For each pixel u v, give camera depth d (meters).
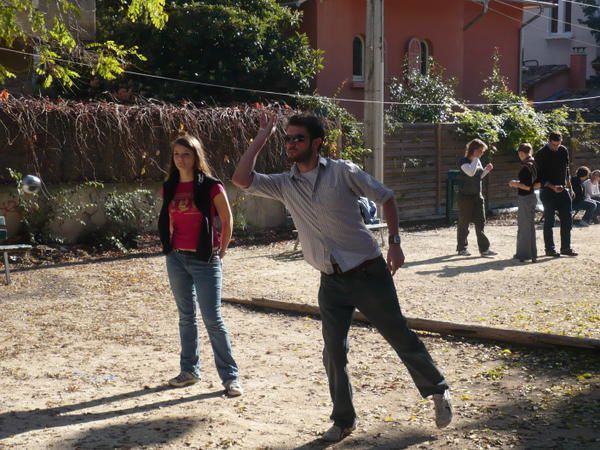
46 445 5.02
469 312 8.77
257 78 17.73
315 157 4.87
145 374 6.63
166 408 5.74
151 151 14.48
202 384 6.32
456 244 14.52
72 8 11.98
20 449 4.95
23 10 11.41
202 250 6.00
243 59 17.59
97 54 12.66
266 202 16.06
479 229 13.04
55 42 12.16
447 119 20.59
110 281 10.95
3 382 6.44
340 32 21.25
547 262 12.41
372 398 5.86
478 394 5.87
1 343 7.70
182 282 6.20
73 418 5.54
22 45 14.41
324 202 4.77
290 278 11.19
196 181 6.04
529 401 5.66
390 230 4.85
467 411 5.49
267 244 14.73
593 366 6.45
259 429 5.27
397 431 5.15
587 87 33.03
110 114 13.90
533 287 10.27
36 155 13.22
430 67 21.88
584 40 34.09
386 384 6.19
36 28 11.30
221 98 17.83
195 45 17.58
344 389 5.01
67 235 13.59
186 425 5.36
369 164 14.91
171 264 6.18
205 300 6.07
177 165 6.05
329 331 4.99
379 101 14.73
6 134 12.91
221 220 6.10
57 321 8.61
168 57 18.02
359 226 4.86
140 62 17.77
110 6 18.61
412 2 22.97
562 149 12.84
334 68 21.17
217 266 6.14
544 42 34.81
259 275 11.44
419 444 4.91
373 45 14.64
